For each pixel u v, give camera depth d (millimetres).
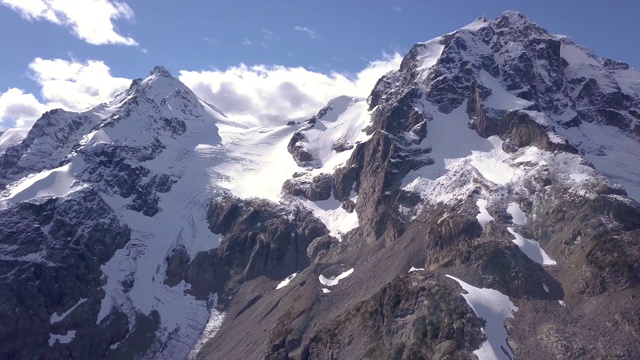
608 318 183500
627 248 198875
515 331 184250
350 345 198000
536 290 197000
